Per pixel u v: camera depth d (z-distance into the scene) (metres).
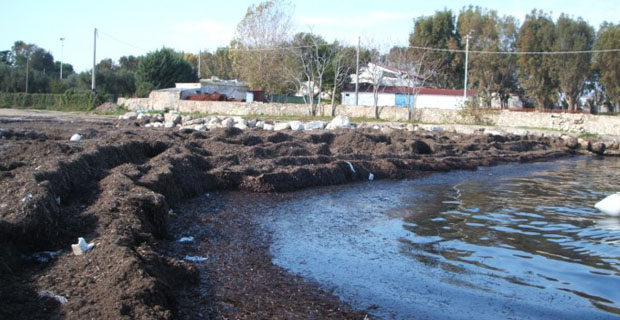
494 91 63.47
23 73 67.25
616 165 26.72
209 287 7.29
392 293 7.55
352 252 9.41
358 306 7.05
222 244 9.46
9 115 38.47
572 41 56.41
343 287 7.72
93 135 19.91
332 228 11.06
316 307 6.94
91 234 7.81
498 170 22.53
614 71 52.41
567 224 12.02
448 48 70.56
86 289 6.01
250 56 59.34
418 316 6.79
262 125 28.25
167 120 30.33
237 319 6.32
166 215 9.67
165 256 7.72
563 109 59.72
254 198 13.60
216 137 19.39
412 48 61.94
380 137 24.16
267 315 6.54
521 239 10.62
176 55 68.56
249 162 16.34
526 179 20.02
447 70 72.25
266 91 59.22
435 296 7.47
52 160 10.60
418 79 56.81
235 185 14.38
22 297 5.75
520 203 14.63
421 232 10.98
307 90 57.34
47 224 7.47
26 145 12.56
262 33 59.91
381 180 17.97
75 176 10.54
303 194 14.61
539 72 58.31
